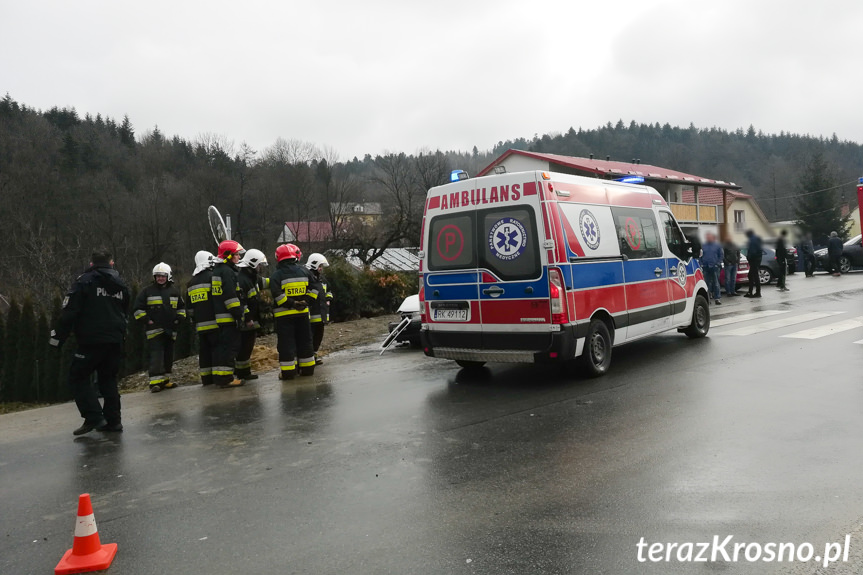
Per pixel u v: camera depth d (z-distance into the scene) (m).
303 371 8.98
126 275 34.50
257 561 3.54
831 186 53.84
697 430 5.49
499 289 7.57
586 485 4.39
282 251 8.86
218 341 8.63
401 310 11.16
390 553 3.55
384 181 51.25
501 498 4.25
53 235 32.97
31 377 13.53
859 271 25.75
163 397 8.20
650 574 3.21
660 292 9.17
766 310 13.91
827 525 3.65
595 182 8.28
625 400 6.64
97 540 3.68
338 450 5.46
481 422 6.11
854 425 5.45
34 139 38.50
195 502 4.46
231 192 46.22
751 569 3.23
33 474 5.29
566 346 7.23
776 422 5.61
